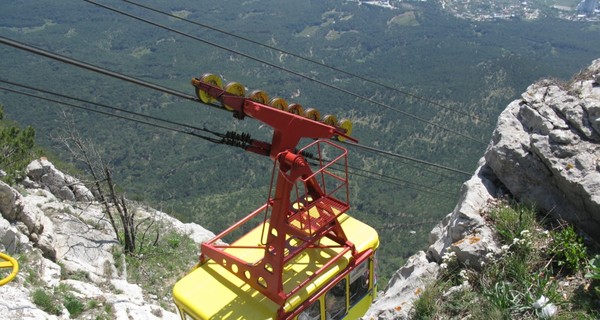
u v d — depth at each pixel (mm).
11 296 14664
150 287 23875
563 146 10234
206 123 163875
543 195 10539
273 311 10555
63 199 29156
